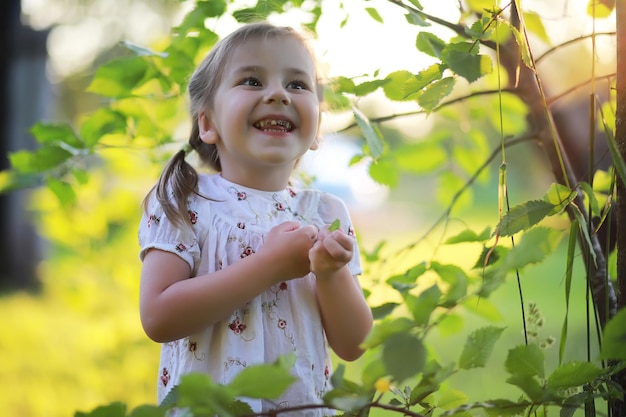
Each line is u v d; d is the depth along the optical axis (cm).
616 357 104
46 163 206
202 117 175
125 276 303
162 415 105
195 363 155
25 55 776
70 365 389
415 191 1593
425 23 151
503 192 138
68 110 1119
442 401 135
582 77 216
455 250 535
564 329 124
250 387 96
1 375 388
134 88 198
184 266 158
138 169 272
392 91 173
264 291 158
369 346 103
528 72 181
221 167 180
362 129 175
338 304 158
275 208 169
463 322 205
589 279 139
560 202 128
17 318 546
